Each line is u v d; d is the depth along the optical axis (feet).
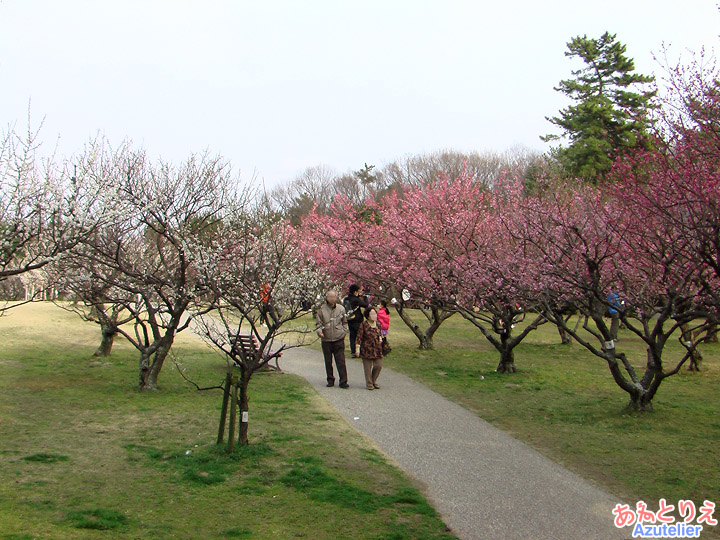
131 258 38.22
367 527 17.21
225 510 18.08
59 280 34.47
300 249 43.73
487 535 16.99
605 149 74.74
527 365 48.42
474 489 20.66
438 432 28.09
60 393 34.04
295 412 31.19
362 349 38.17
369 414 31.48
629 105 77.87
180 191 34.30
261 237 33.09
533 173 79.97
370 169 160.15
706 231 23.91
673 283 28.89
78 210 27.27
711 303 26.40
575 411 32.42
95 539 15.48
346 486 20.36
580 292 31.73
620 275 33.06
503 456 24.48
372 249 55.83
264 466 22.17
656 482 21.52
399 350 57.11
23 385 35.88
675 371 30.14
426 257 48.57
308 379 42.04
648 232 28.17
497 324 44.47
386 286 59.36
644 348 58.29
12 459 21.81
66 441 24.52
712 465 23.30
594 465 23.38
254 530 16.74
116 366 43.98
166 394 34.81
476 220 47.57
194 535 16.22
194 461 22.30
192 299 36.11
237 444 23.97
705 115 26.37
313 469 21.79
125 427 27.12
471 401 35.09
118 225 32.17
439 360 51.31
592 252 31.99
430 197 53.78
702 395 36.24
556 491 20.57
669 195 25.44
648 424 29.25
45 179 26.35
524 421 30.30
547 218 35.12
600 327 31.04
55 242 25.73
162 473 21.07
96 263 35.35
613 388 38.99
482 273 41.11
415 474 22.13
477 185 56.75
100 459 22.34
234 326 67.21
